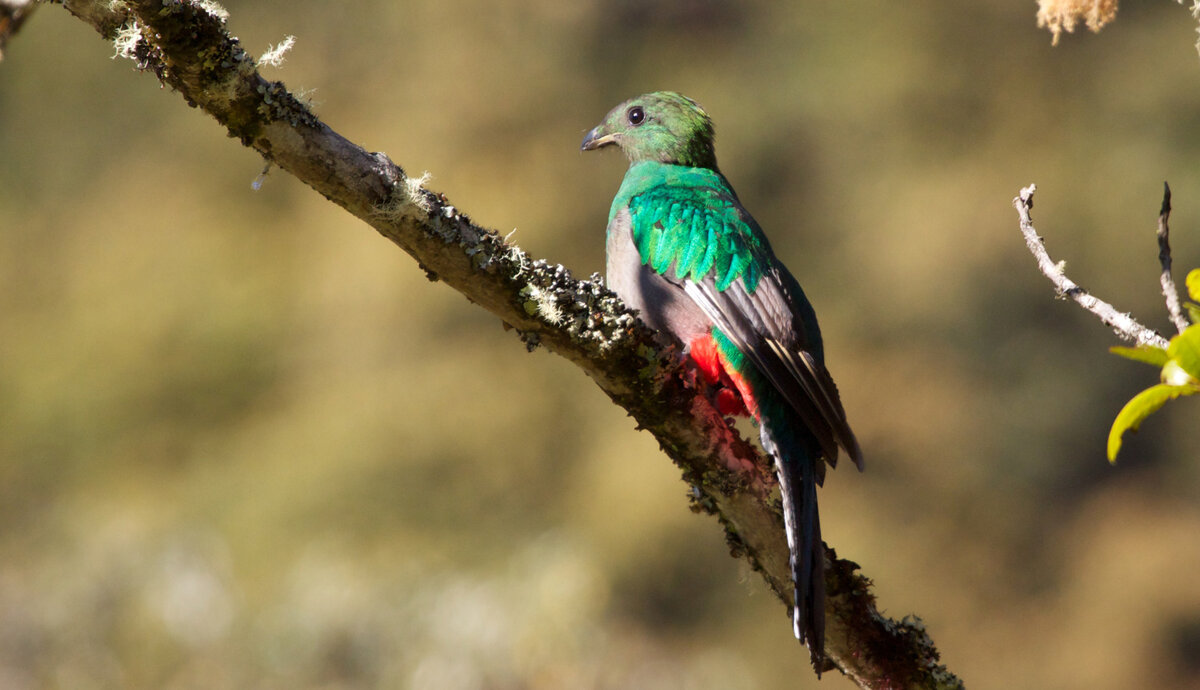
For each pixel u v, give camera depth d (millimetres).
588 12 20297
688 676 13125
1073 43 20766
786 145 19828
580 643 11141
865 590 4504
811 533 4457
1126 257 19156
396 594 11109
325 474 15469
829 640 4438
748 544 4578
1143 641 17328
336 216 18172
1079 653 17141
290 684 10852
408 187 3945
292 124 3836
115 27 3725
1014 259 18969
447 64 19625
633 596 15430
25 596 11758
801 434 5488
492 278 4062
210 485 15414
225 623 11398
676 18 20734
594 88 19797
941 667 4445
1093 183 19703
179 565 11781
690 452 4410
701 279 5684
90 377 17000
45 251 19109
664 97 7047
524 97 19328
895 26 20469
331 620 10969
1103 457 18547
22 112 20188
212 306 17469
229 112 3799
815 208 19547
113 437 16609
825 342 18547
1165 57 20453
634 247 5977
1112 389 18656
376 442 15945
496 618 10875
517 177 18641
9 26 4391
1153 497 18422
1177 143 19891
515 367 16844
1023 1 20719
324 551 13273
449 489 15875
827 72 20109
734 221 5855
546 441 16516
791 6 20734
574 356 4215
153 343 17156
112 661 11328
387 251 17562
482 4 20000
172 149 19656
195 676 11102
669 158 6945
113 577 11781
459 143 18984
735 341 5480
